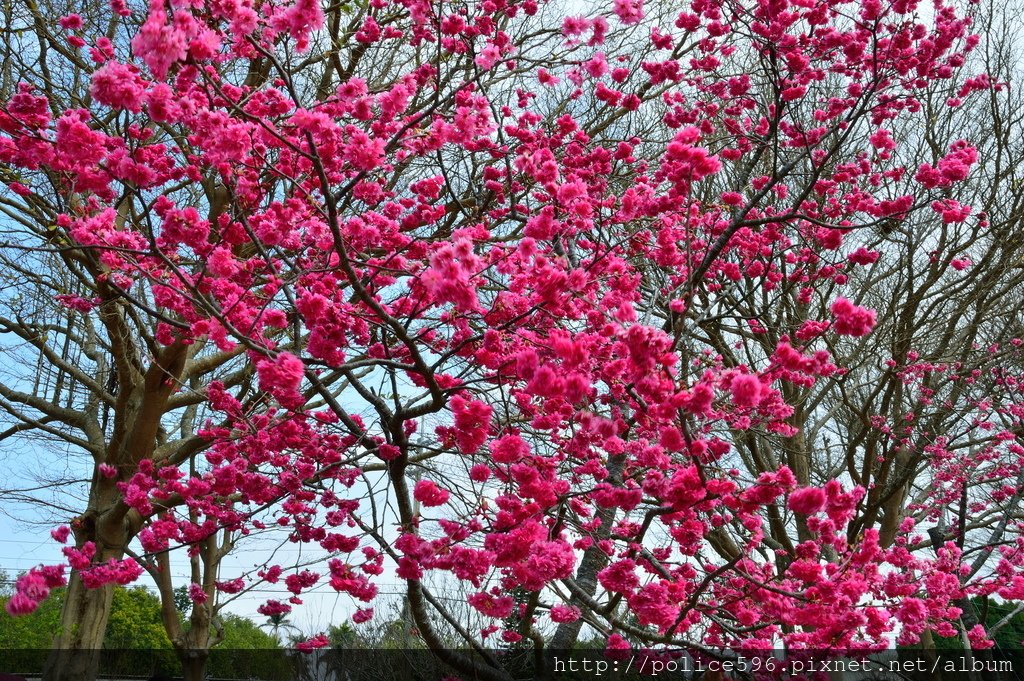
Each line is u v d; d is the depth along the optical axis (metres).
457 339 4.80
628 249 6.12
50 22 8.05
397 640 12.33
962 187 8.79
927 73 6.77
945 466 9.48
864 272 10.70
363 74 9.59
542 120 7.51
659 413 3.76
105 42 5.39
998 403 9.94
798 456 9.98
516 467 3.95
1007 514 8.61
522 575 3.88
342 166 5.48
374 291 5.52
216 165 3.84
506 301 4.36
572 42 7.49
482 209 6.52
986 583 6.00
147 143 7.04
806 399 10.03
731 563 4.00
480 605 4.30
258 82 7.18
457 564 4.38
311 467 5.90
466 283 3.25
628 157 6.83
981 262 9.11
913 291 9.72
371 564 5.63
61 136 3.76
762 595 4.67
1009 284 9.38
